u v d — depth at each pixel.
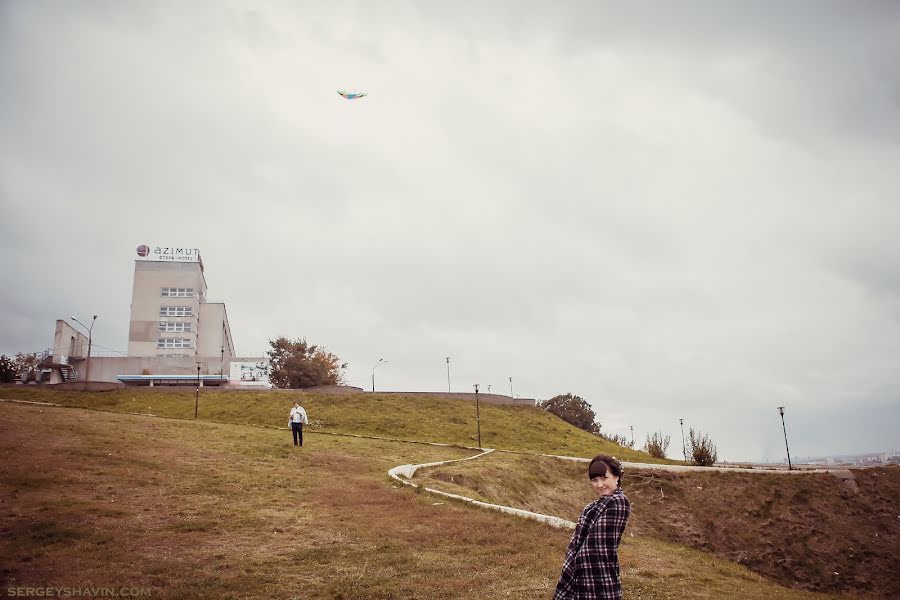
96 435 30.86
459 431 74.44
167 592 11.23
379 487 25.33
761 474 59.66
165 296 99.62
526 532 18.38
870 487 57.84
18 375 89.25
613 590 5.86
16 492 18.53
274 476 25.89
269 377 98.31
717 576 17.12
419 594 11.98
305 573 13.16
